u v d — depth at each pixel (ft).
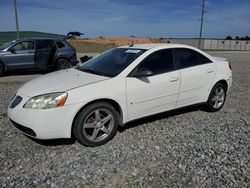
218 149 12.75
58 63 37.96
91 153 12.24
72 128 12.46
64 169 10.87
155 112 15.07
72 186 9.75
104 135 13.23
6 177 10.25
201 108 19.35
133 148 12.76
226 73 18.72
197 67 16.81
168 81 15.06
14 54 34.71
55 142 13.26
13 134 14.20
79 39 194.49
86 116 12.41
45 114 11.67
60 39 38.81
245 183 10.00
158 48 15.42
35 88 12.82
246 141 13.79
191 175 10.48
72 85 12.60
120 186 9.77
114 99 13.08
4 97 22.26
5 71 34.99
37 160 11.55
